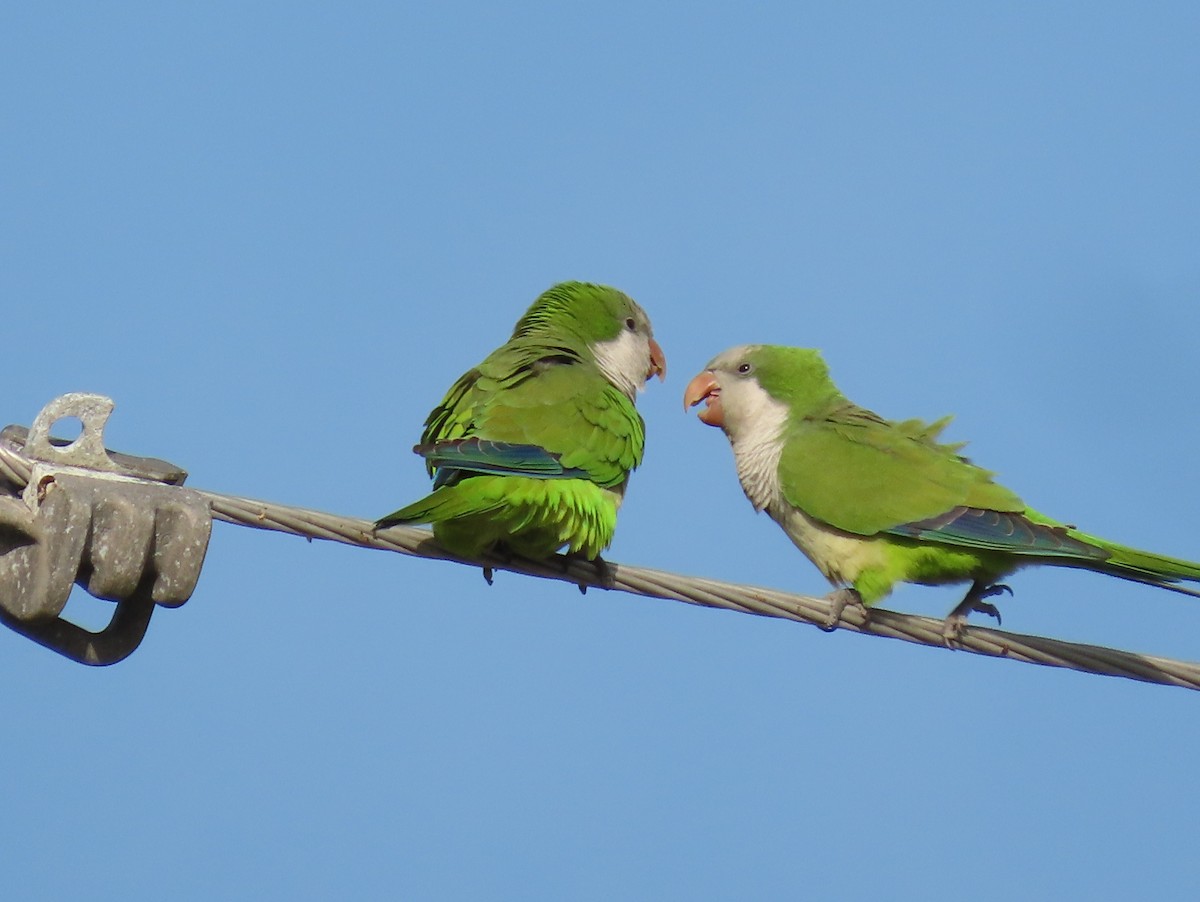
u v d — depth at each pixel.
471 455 9.63
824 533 12.12
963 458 12.33
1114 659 10.07
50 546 7.68
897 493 11.77
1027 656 10.34
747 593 10.34
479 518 9.48
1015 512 11.40
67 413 8.12
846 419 12.74
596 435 10.39
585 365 11.34
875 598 11.92
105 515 7.82
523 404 10.37
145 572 8.11
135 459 8.51
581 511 9.96
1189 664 9.98
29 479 7.88
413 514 8.92
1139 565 10.77
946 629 10.52
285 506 8.99
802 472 12.28
